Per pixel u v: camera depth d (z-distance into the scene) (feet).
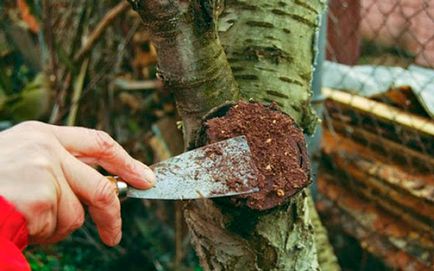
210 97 1.96
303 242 2.12
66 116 6.49
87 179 1.55
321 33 4.25
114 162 1.68
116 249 6.49
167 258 6.15
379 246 4.57
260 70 2.15
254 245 2.00
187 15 1.81
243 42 2.15
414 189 4.28
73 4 6.54
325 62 5.39
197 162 1.80
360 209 4.84
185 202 2.09
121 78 6.68
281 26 2.16
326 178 5.28
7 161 1.46
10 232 1.33
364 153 4.88
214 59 1.91
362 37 5.37
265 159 1.83
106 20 5.51
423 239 4.26
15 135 1.53
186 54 1.87
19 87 8.32
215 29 1.87
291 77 2.18
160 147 5.91
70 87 6.11
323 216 5.14
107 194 1.57
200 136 1.90
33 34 8.02
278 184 1.81
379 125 4.64
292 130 1.89
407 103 4.41
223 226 1.96
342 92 4.99
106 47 6.27
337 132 5.19
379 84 4.77
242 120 1.89
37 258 6.10
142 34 6.20
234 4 2.16
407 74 4.73
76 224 1.55
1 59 7.59
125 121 6.62
